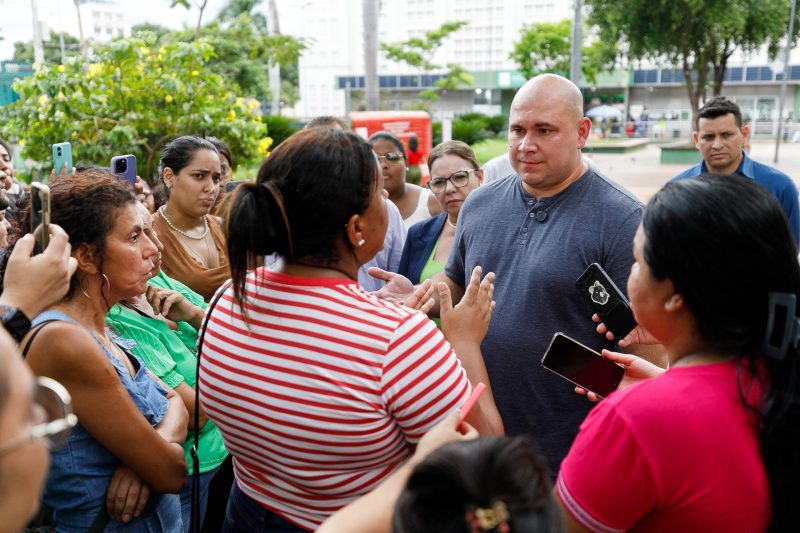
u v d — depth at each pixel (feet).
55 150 10.66
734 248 4.28
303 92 177.68
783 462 4.35
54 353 5.90
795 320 4.30
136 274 6.77
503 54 165.78
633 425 4.32
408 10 168.96
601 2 70.49
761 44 71.92
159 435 6.60
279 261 5.62
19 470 2.88
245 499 5.94
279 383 5.21
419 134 42.57
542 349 8.37
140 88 26.89
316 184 5.09
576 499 4.48
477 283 6.79
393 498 4.08
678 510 4.36
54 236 5.66
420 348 5.11
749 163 16.66
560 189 8.66
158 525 6.93
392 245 14.56
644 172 79.25
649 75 149.28
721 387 4.39
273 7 86.02
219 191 13.76
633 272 4.83
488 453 3.30
